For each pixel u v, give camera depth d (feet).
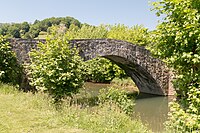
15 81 37.78
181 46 14.85
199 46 13.91
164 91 62.18
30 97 27.71
